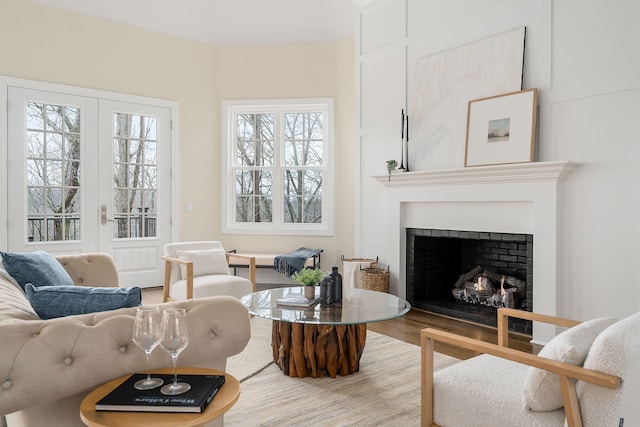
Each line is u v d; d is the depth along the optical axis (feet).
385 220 15.98
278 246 20.04
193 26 19.38
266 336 12.26
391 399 8.23
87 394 5.08
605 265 10.30
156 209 18.98
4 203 15.47
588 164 10.58
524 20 11.87
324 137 20.02
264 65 19.98
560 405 5.11
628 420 4.68
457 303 14.83
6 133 15.47
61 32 16.49
